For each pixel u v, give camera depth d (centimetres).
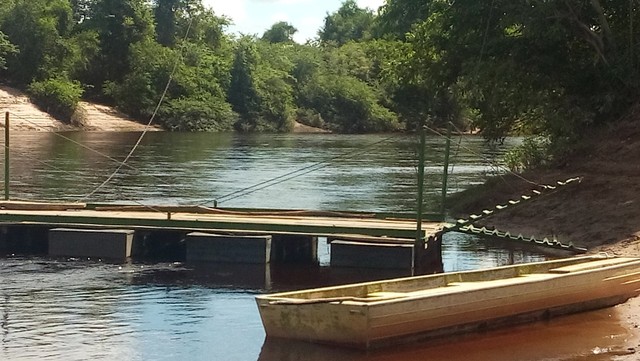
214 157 4581
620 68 2434
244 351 1077
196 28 9650
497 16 2595
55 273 1551
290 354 1050
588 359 1040
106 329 1185
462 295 1095
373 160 4425
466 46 2692
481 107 2680
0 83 7569
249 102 8981
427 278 1201
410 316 1050
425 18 3117
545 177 2298
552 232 1916
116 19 8431
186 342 1123
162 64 8431
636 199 1942
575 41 2605
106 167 3706
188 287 1452
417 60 2922
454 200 2548
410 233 1611
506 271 1289
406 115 7875
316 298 1109
